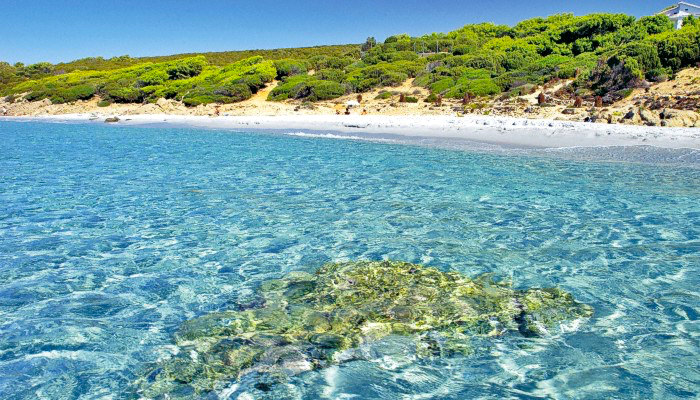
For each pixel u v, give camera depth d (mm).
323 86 47312
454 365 4711
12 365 4926
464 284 6574
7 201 12164
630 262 7590
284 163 18141
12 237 9250
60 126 40375
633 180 14141
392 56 59469
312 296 6250
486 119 30344
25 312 6152
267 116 40500
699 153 18609
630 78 32688
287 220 10320
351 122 33531
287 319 5648
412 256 8008
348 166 17281
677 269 7250
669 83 31750
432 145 23000
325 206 11508
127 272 7531
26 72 89312
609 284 6738
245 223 10133
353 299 6082
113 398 4367
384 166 17172
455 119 31469
